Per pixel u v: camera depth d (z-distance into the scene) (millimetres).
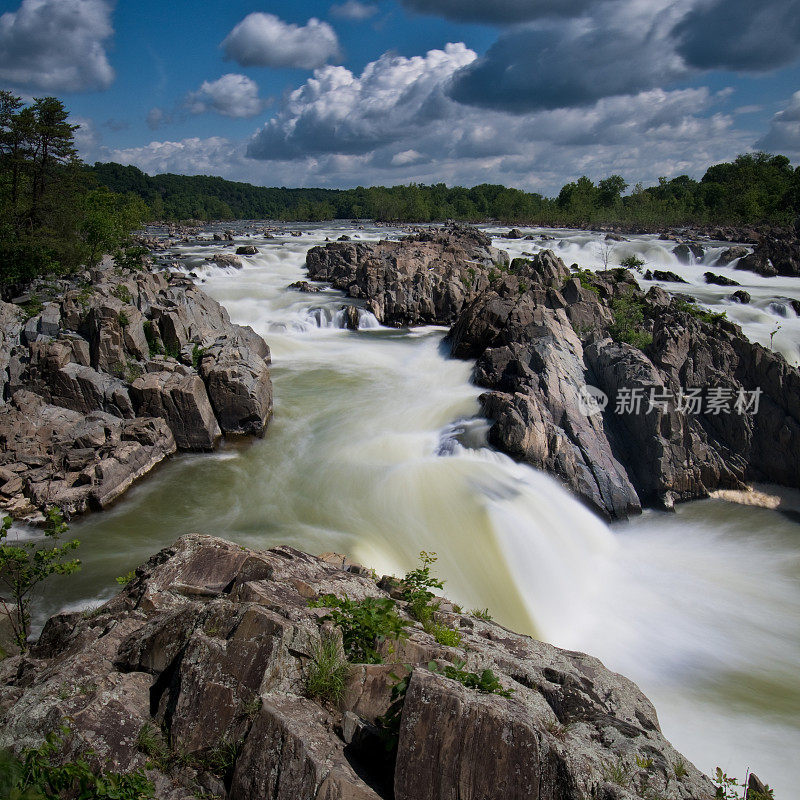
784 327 48281
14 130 47250
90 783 6812
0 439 25078
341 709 8117
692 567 23812
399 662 8781
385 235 113250
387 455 27594
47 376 27828
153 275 39375
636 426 29281
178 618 9094
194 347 32438
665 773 8320
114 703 7938
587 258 85312
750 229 120438
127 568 19547
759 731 15820
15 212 46812
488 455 27500
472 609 19500
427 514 23125
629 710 10219
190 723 7723
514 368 32688
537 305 37875
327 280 66000
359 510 23375
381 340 47188
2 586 18344
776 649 19219
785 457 28750
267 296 57531
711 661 18641
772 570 23516
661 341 32312
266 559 11242
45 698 7965
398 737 7344
